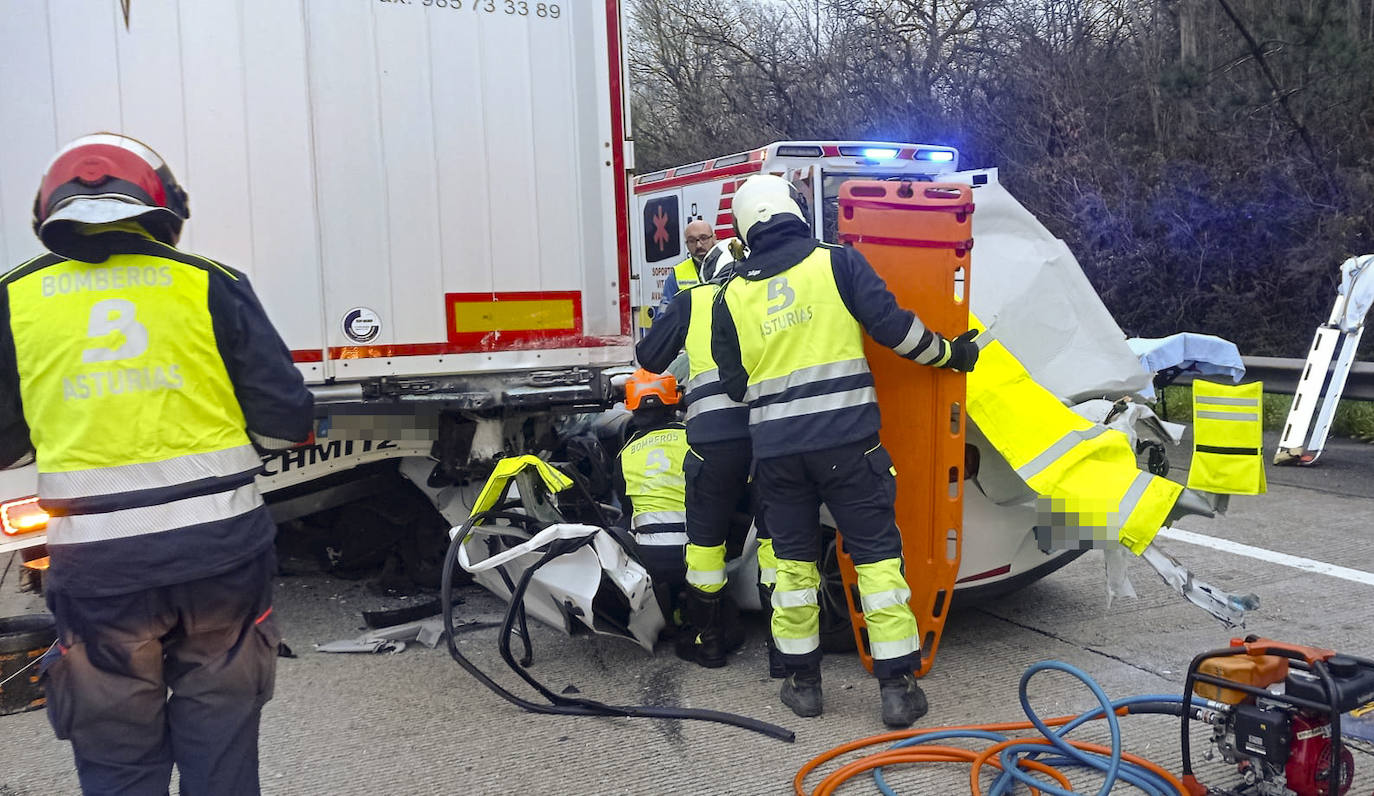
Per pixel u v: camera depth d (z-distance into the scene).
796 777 3.35
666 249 9.88
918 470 3.94
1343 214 11.51
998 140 15.84
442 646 4.80
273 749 3.74
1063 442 3.92
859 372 3.66
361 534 5.65
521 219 4.63
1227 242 12.39
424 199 4.45
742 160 8.51
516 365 4.65
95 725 2.49
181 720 2.56
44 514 3.95
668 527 4.45
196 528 2.44
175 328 2.45
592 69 4.73
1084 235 13.36
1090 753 3.36
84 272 2.44
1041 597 5.23
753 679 4.28
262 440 2.62
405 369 4.45
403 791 3.40
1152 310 13.05
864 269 3.63
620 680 4.32
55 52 3.95
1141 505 3.75
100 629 2.41
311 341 4.29
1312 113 11.97
